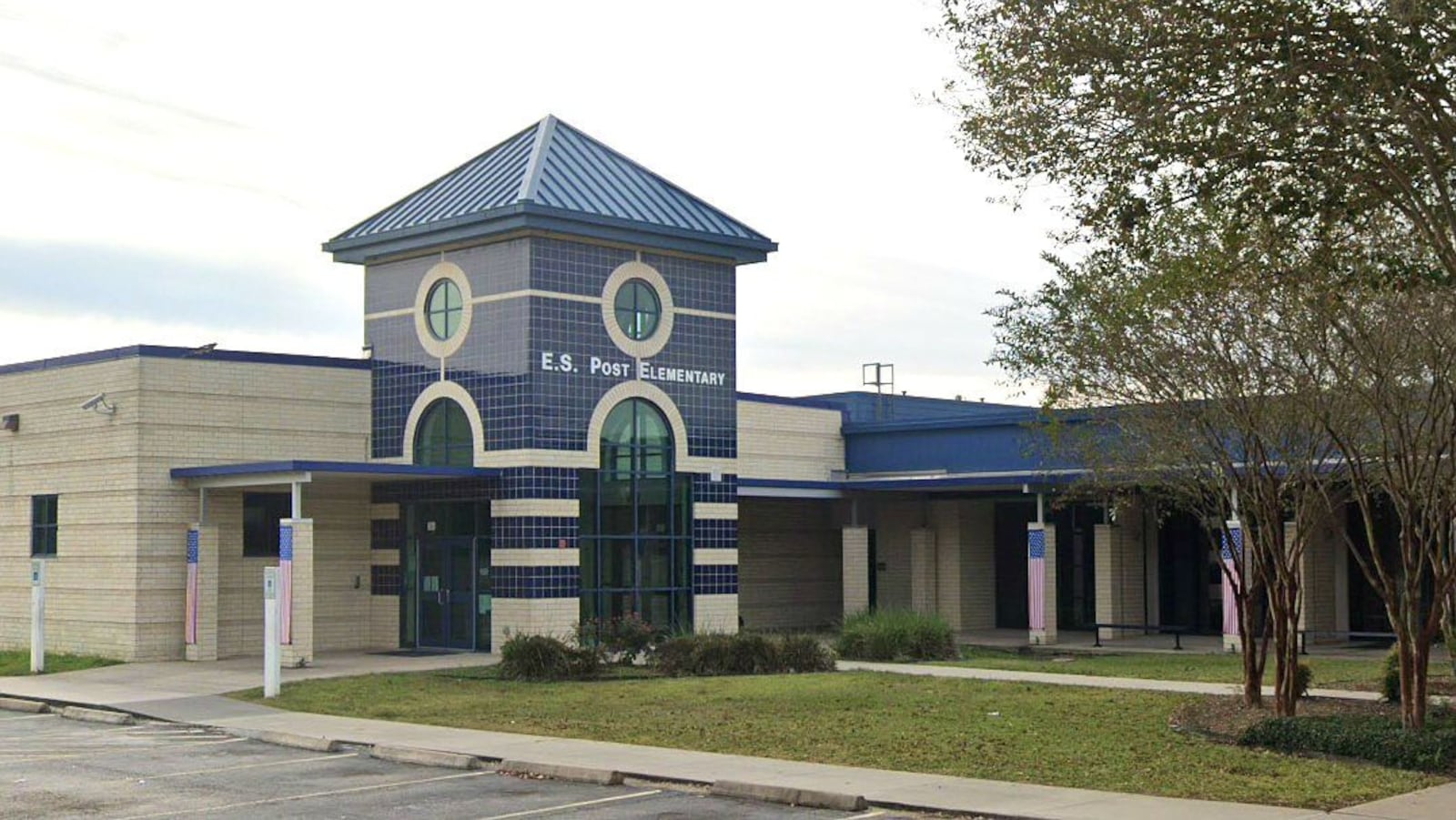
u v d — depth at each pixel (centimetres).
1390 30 1302
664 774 1598
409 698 2361
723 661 2742
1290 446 1881
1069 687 2428
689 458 3366
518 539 3081
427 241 3228
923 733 1898
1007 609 4225
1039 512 3553
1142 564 3878
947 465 4062
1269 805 1400
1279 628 1916
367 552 3369
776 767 1644
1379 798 1435
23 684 2638
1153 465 2116
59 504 3203
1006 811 1378
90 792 1560
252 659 3059
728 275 3481
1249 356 1830
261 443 3195
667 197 3400
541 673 2628
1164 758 1678
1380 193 1435
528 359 3086
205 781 1634
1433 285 1500
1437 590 1706
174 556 3058
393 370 3347
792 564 4288
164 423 3062
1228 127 1381
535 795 1539
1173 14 1352
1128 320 1886
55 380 3234
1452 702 2061
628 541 3250
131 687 2558
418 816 1412
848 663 2961
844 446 4331
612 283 3244
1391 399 1716
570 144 3412
